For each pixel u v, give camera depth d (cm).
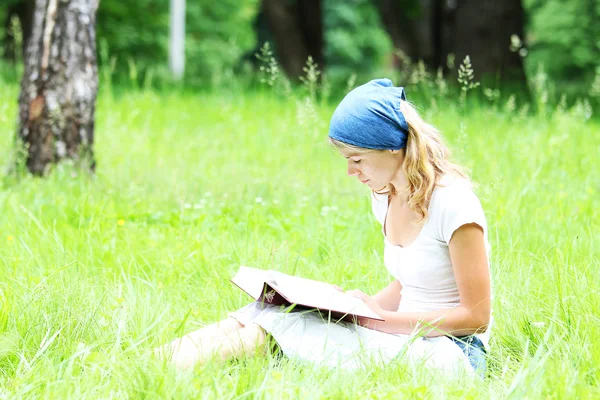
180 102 1368
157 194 791
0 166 904
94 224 668
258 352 397
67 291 480
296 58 2267
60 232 636
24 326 436
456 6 1786
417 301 417
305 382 376
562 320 447
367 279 543
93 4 863
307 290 404
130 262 556
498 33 1747
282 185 822
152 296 500
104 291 506
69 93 849
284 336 396
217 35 3123
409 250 408
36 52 852
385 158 398
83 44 857
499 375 407
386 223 424
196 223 692
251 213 690
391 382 382
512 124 1054
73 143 855
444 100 1195
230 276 542
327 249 609
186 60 2933
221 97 1377
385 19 2230
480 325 398
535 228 641
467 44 1764
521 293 496
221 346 392
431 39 2184
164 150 1020
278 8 2236
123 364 380
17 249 591
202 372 370
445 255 402
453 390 363
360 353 395
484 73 1742
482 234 393
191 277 557
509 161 847
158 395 350
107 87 1273
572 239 606
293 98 1183
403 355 394
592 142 967
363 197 749
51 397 357
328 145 418
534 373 378
